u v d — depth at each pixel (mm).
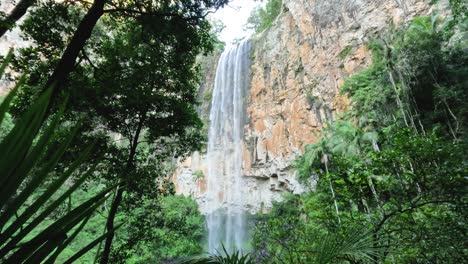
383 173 3803
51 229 800
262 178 31656
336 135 17297
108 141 7156
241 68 36938
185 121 8289
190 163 36594
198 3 6801
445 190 3240
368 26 23484
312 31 28547
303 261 3555
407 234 3652
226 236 30016
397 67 16141
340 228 3799
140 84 7418
